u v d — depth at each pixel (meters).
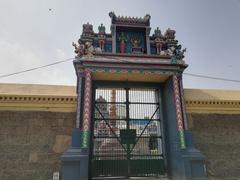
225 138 10.24
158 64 9.62
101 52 9.57
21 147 8.91
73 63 9.37
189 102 10.45
